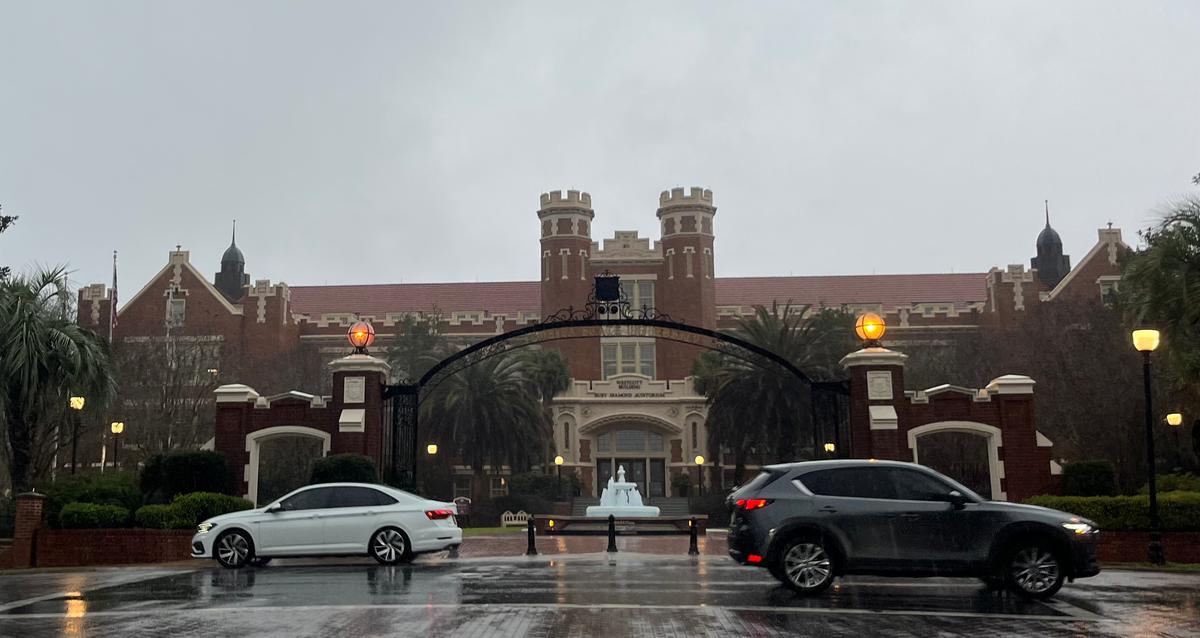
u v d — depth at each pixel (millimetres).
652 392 66250
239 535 17609
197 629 10406
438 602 12469
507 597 12969
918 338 73062
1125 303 25094
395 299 81438
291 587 14312
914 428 23516
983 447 42469
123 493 24078
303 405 24797
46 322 25938
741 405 47938
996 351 54219
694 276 73375
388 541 17672
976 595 13180
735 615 11258
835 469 13258
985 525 12789
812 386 25094
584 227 74188
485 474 63281
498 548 24094
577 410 65625
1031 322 56125
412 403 25422
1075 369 43938
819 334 49031
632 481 67438
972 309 73750
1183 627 10508
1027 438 23422
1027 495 23172
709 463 65188
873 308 73625
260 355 71625
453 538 17984
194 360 52125
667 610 11656
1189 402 25109
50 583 15742
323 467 22875
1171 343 22422
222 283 87062
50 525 22984
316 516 17719
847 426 24688
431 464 52562
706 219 74562
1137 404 39562
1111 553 20516
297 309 80500
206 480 24016
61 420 28297
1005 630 10289
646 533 36312
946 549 12750
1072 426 42562
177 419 49156
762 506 13078
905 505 12906
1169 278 21953
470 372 51719
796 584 12883
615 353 72562
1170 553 20297
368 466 23219
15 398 25344
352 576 15891
